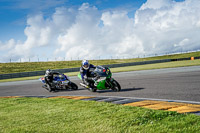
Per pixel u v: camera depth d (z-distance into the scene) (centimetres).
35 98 710
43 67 5203
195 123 286
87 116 379
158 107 406
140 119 326
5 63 5450
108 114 380
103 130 296
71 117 383
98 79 735
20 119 407
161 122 305
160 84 821
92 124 328
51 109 478
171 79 959
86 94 746
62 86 915
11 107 563
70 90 925
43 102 602
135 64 4238
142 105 445
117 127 303
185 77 984
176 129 271
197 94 544
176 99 502
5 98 787
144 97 568
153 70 1862
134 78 1209
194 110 364
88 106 473
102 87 738
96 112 405
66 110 450
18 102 643
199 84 720
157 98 535
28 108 521
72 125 333
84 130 304
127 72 1939
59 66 5381
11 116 444
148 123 308
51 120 376
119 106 441
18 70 4734
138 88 764
